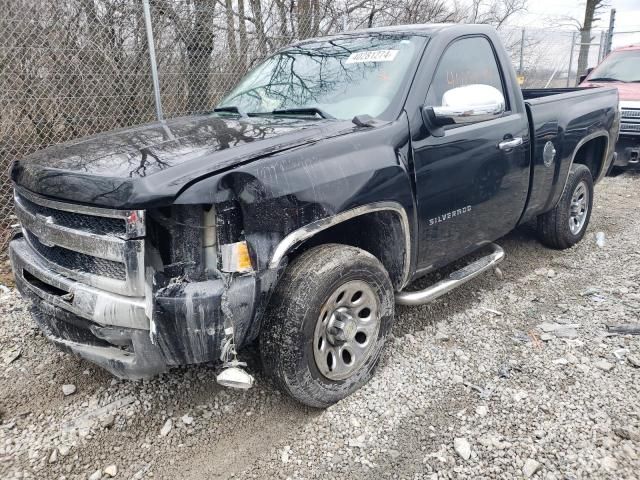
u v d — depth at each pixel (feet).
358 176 8.72
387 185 9.17
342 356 9.10
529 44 42.63
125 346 8.13
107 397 9.48
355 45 12.00
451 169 10.55
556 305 12.78
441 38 11.21
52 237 8.08
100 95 19.61
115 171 7.45
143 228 7.05
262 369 10.09
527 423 8.54
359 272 8.78
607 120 16.38
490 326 11.82
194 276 7.30
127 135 9.69
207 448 8.29
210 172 7.21
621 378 9.63
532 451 7.91
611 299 12.92
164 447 8.32
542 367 10.10
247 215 7.38
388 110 10.00
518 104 12.72
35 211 8.61
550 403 9.00
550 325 11.73
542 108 13.50
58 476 7.77
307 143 8.52
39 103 18.39
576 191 16.14
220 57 22.62
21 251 9.33
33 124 18.43
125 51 19.89
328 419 8.78
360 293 9.09
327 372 8.73
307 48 12.85
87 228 7.62
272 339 8.20
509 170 12.19
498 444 8.09
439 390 9.49
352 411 8.95
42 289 8.58
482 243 12.35
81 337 8.50
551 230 15.90
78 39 18.84
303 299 8.11
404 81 10.33
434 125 10.18
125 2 19.53
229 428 8.70
